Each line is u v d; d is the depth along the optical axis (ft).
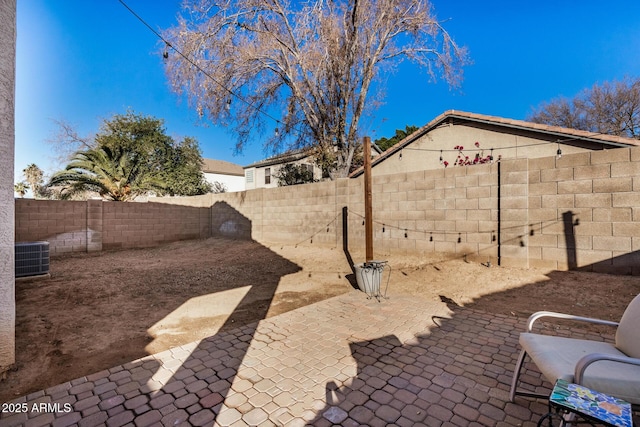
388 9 36.17
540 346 6.70
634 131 65.36
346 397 7.52
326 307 14.57
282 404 7.25
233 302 15.69
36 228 30.40
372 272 16.51
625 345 6.51
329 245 29.45
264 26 38.37
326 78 39.83
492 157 29.43
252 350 10.11
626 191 15.78
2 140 8.21
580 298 14.39
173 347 10.44
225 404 7.25
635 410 5.25
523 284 16.75
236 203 39.68
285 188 33.55
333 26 37.14
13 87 8.43
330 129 41.73
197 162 66.03
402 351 10.00
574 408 4.54
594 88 70.38
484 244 20.21
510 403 7.23
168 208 40.06
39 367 8.98
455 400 7.37
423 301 15.48
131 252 33.55
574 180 17.17
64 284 19.10
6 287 8.56
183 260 28.40
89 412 6.91
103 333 11.62
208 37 35.40
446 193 21.91
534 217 18.42
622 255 15.84
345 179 28.09
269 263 26.12
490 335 11.23
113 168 47.37
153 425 6.51
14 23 8.40
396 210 24.64
